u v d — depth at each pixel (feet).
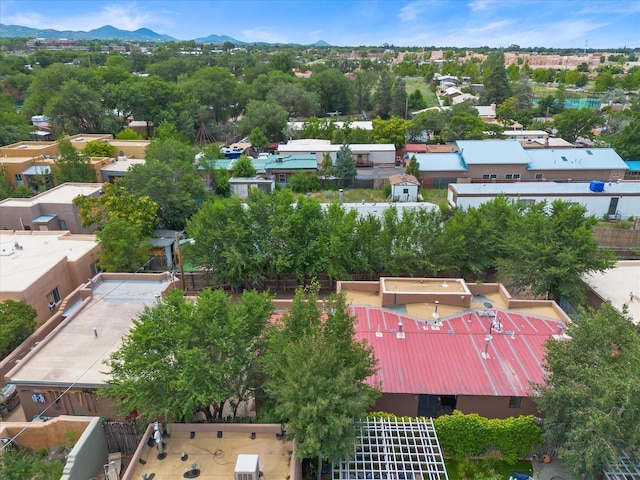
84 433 51.96
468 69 590.96
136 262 100.78
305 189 190.29
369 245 97.86
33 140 223.10
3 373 68.08
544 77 558.15
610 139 232.53
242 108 328.49
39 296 84.12
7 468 48.44
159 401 50.78
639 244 126.93
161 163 135.85
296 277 105.70
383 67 602.03
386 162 222.07
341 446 44.06
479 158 186.80
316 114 344.49
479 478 53.42
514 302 79.30
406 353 66.39
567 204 94.63
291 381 44.75
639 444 44.78
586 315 54.29
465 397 60.13
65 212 127.03
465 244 97.91
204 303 55.01
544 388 52.13
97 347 68.03
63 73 261.44
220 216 100.48
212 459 49.19
